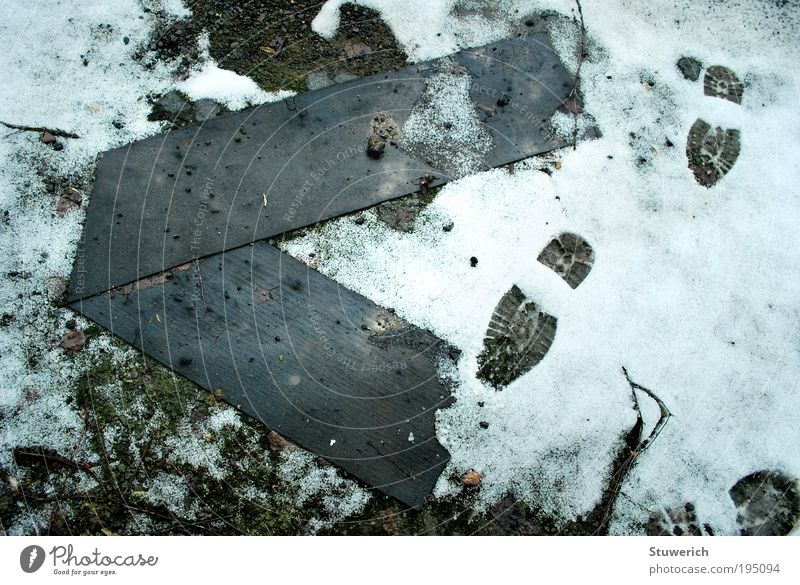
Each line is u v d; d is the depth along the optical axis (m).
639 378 1.99
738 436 1.96
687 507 1.90
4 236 2.03
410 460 1.90
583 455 1.92
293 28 2.35
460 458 1.90
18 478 1.82
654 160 2.25
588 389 1.97
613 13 2.43
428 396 1.95
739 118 2.34
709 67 2.41
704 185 2.23
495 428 1.93
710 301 2.09
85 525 1.79
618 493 1.89
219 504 1.83
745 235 2.18
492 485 1.88
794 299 2.12
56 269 2.01
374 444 1.90
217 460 1.86
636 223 2.16
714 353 2.04
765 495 1.92
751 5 2.47
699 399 1.99
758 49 2.43
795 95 2.39
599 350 2.01
